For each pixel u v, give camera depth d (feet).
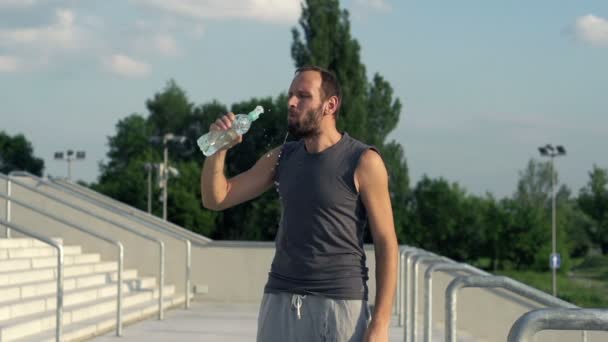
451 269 22.06
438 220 283.59
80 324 33.47
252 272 48.91
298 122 11.23
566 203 378.94
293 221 11.35
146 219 50.72
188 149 282.97
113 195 251.19
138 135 308.60
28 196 48.24
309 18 131.13
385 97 154.51
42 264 39.93
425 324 22.11
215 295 49.01
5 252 38.45
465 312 33.96
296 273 11.29
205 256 49.16
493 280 13.06
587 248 363.76
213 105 281.33
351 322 11.12
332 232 11.18
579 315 7.52
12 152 311.47
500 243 284.61
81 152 190.08
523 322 7.53
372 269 47.67
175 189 239.91
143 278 46.98
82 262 44.91
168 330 35.68
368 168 11.18
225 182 11.92
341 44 130.11
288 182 11.43
